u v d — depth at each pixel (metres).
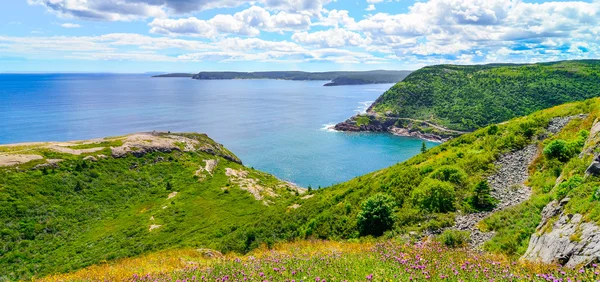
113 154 83.88
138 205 67.12
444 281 7.91
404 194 26.38
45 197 61.59
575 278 7.83
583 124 27.94
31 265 43.38
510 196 21.91
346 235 24.34
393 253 11.65
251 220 45.66
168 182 76.94
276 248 23.69
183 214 60.34
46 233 53.06
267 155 152.88
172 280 10.19
